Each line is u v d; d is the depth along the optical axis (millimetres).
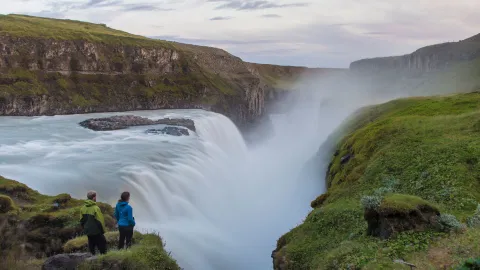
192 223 33250
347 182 26797
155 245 18234
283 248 20469
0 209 20719
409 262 12008
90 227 14422
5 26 104812
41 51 102188
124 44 124312
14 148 45750
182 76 136000
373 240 14719
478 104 38406
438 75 155625
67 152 44375
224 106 133250
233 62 172625
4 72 92688
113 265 13656
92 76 112500
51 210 22625
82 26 152750
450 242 12617
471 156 21953
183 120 74875
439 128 29172
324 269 14602
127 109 111875
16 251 18656
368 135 34188
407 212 14172
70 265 13867
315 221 21234
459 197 17906
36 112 92062
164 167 39969
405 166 23797
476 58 152250
